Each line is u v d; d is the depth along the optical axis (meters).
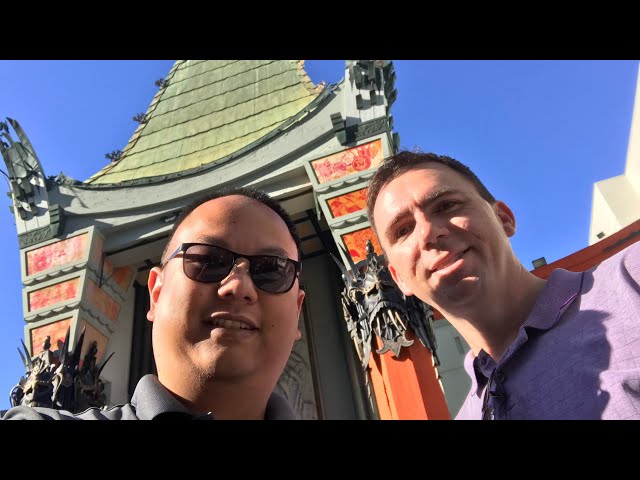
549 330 0.46
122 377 2.50
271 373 0.44
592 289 0.45
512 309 0.52
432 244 0.53
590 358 0.41
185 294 0.44
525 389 0.45
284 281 0.48
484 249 0.52
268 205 0.56
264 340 0.44
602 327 0.41
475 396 0.57
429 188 0.56
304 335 2.57
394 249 0.58
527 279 0.55
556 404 0.41
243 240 0.48
